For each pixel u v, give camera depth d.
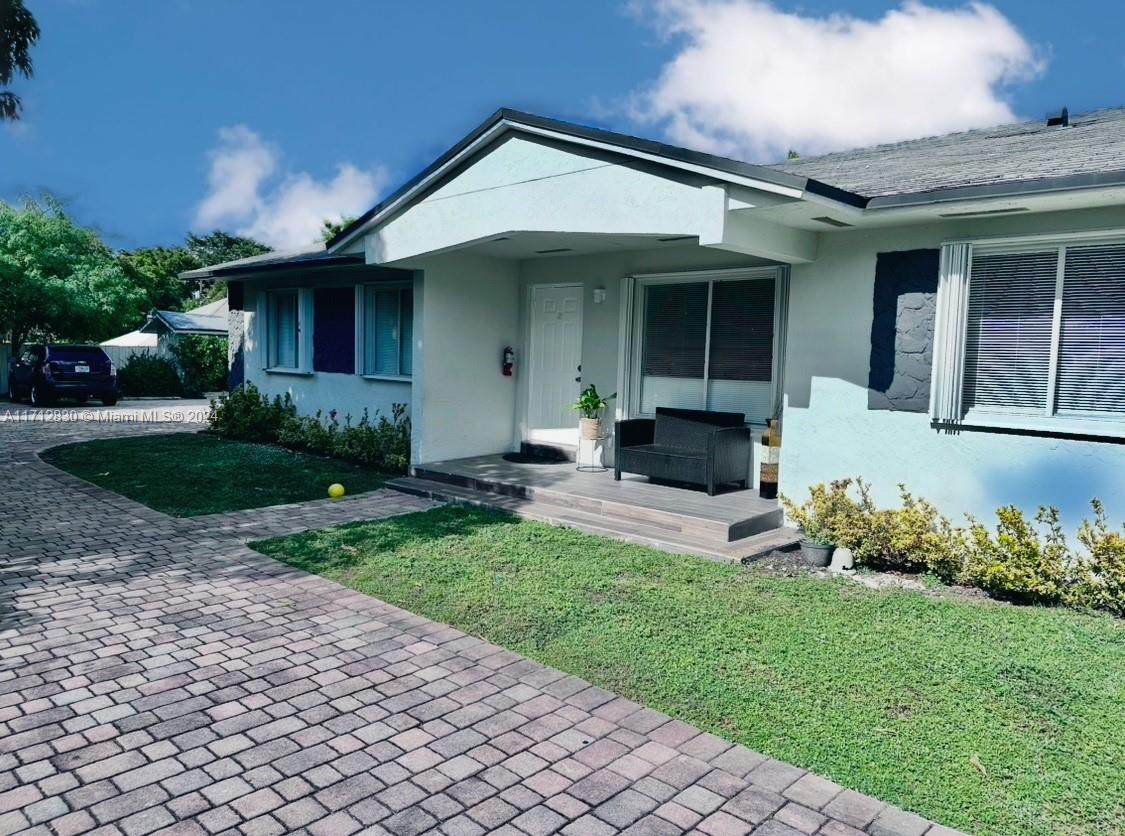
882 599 5.68
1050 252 6.12
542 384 10.87
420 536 7.27
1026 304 6.27
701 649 4.75
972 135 10.12
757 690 4.23
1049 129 9.16
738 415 8.68
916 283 6.73
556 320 10.65
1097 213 5.81
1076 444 6.00
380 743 3.67
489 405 10.94
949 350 6.52
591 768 3.48
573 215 7.57
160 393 26.19
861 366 7.09
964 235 6.45
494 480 9.09
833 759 3.56
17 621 5.10
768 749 3.65
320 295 12.96
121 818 3.05
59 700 4.02
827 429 7.34
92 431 15.18
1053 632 5.10
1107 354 5.92
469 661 4.61
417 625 5.16
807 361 7.44
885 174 7.19
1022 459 6.25
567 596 5.64
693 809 3.19
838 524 6.54
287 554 6.68
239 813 3.11
